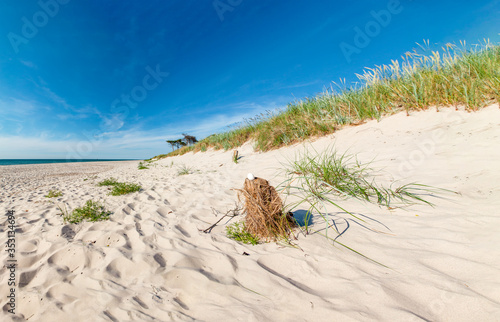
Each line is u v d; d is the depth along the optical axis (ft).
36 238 8.72
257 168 19.57
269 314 4.41
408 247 5.93
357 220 7.87
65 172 44.65
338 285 4.95
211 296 5.16
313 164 13.17
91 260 7.12
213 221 9.75
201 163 33.71
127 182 20.97
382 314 4.00
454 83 15.53
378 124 17.63
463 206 7.30
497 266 4.62
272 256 6.43
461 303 3.95
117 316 4.75
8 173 42.47
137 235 8.60
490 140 10.71
